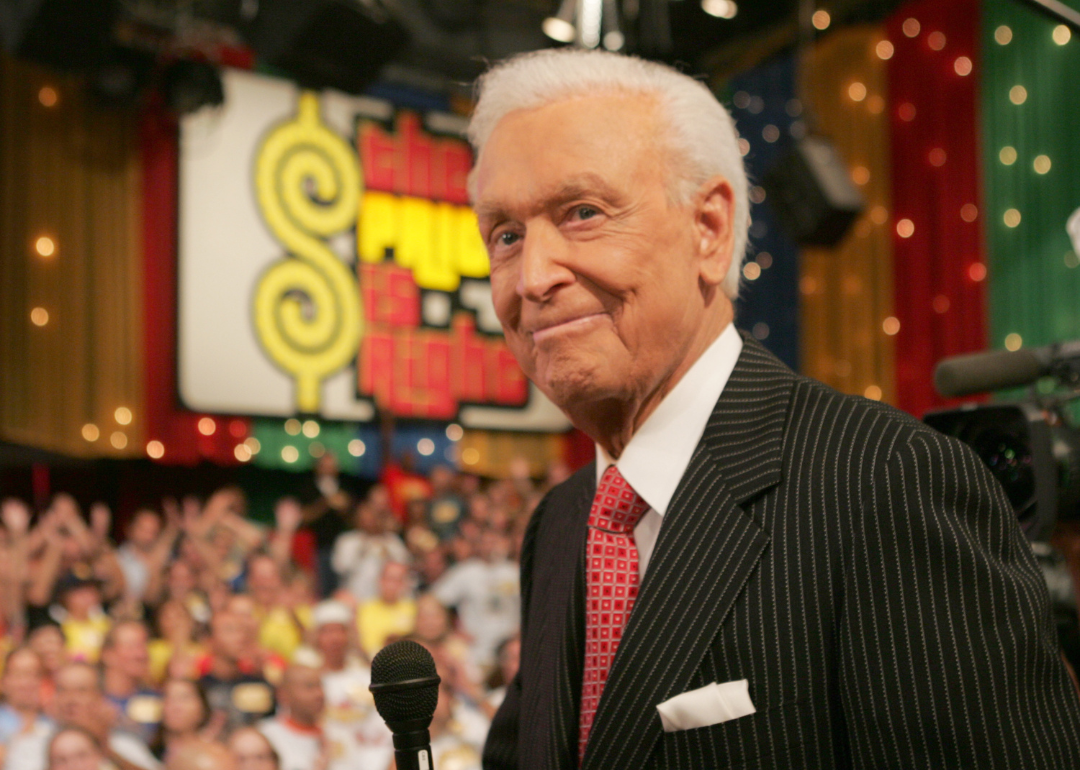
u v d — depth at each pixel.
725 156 0.83
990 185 6.00
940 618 0.66
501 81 0.83
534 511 1.12
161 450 6.20
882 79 6.66
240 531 5.23
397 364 7.08
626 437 0.86
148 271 6.26
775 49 7.38
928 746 0.64
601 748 0.74
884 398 6.41
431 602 4.16
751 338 0.89
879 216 6.55
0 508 6.07
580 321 0.77
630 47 6.40
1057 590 0.95
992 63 6.05
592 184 0.77
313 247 6.82
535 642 0.95
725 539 0.76
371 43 5.07
